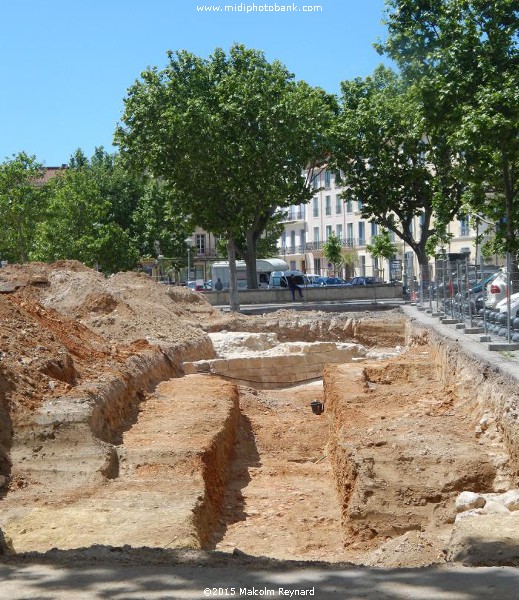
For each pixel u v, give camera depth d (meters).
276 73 47.38
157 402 18.39
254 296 53.31
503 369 14.30
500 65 28.78
